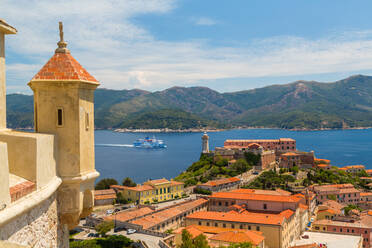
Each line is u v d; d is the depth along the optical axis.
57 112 16.94
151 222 115.69
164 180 181.50
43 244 14.09
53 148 15.89
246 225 114.19
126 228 114.25
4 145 10.52
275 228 110.19
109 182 194.38
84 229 118.19
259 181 198.75
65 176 16.81
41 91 16.95
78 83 16.94
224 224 117.56
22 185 12.31
